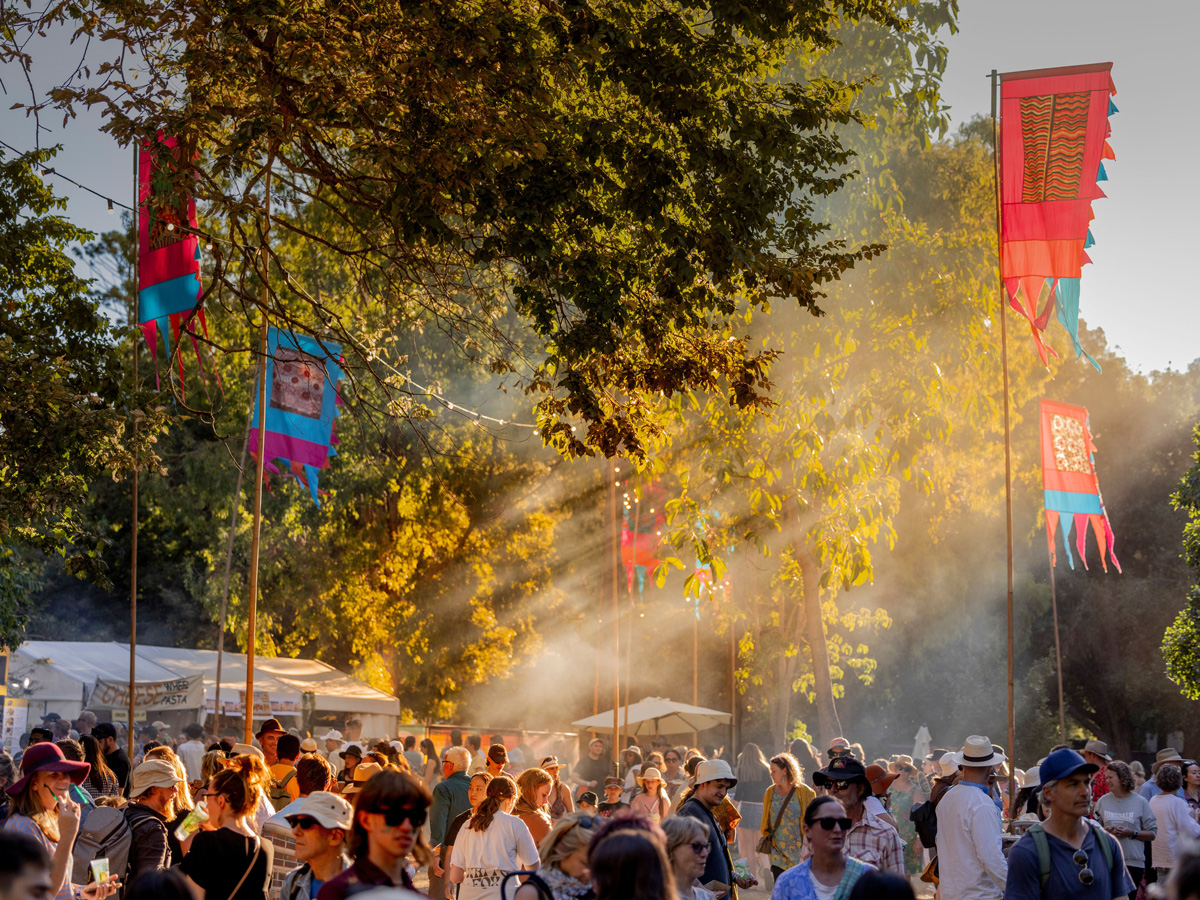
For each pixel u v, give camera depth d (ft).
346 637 123.95
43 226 49.98
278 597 118.93
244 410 113.29
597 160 41.06
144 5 36.14
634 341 42.45
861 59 57.57
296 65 35.53
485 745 89.86
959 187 79.66
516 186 37.68
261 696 90.53
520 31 35.70
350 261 49.75
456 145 35.88
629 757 53.52
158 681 84.28
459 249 42.91
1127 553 172.04
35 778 22.99
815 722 155.12
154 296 44.73
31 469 44.11
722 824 28.45
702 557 65.72
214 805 21.76
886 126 59.67
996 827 25.64
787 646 100.83
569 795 45.14
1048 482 58.08
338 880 15.08
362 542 116.47
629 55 37.50
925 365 61.67
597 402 42.68
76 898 22.77
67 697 83.30
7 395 41.96
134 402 45.03
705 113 38.06
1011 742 43.55
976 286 62.95
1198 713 163.73
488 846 27.86
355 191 41.37
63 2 36.70
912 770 57.16
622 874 12.98
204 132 37.06
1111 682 166.71
